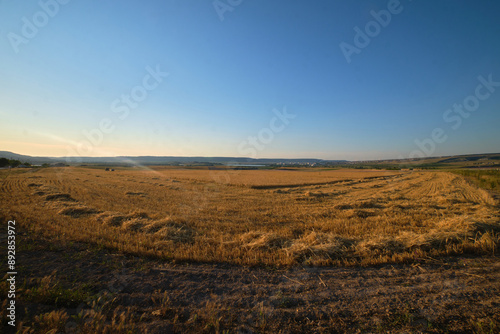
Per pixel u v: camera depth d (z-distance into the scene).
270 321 3.36
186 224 9.08
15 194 15.39
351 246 6.20
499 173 38.47
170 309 3.63
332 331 3.16
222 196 18.91
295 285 4.40
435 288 4.22
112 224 8.88
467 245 5.99
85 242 6.60
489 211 10.12
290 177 45.44
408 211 11.88
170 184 27.95
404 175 50.09
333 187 28.25
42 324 3.13
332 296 4.01
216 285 4.41
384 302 3.81
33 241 6.40
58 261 5.29
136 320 3.38
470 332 3.09
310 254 5.84
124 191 20.23
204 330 3.17
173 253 5.81
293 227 9.05
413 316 3.42
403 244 6.23
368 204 14.13
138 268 5.09
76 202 13.12
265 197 18.83
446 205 13.70
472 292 4.05
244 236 7.27
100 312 3.43
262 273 4.93
